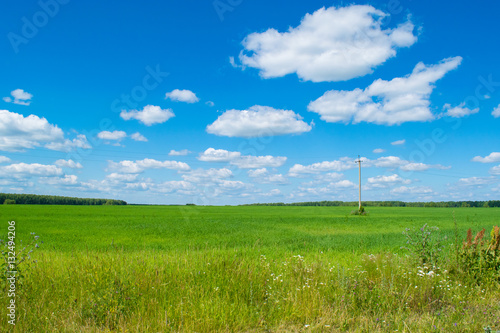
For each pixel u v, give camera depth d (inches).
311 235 970.1
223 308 242.1
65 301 251.4
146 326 217.9
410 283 302.4
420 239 420.5
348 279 308.0
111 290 250.2
